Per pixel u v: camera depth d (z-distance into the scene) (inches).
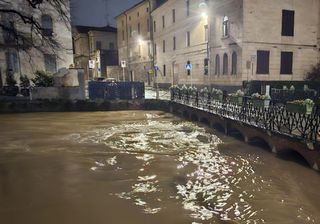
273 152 418.9
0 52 1189.1
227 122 566.6
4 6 1197.7
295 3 995.3
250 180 330.6
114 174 358.9
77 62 2603.3
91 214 258.8
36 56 1263.5
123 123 744.3
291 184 314.2
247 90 866.1
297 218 244.5
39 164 400.2
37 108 940.6
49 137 571.2
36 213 262.1
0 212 264.7
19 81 1233.4
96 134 600.1
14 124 721.6
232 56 1018.1
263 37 965.8
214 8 1115.9
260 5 950.4
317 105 339.0
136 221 245.0
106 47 2503.7
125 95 1021.8
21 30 1229.1
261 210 259.8
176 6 1459.2
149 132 618.2
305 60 1036.5
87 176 352.5
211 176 346.6
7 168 383.6
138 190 309.0
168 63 1606.8
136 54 2028.8
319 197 281.9
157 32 1724.9
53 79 1006.4
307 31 1026.7
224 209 263.6
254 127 462.0
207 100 709.3
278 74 1002.1
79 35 2527.1
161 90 1515.7
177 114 895.7
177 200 283.1
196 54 1294.3
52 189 314.2
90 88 1000.9
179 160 412.8
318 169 334.0
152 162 405.1
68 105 960.3
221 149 466.3
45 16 1285.7
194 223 239.5
